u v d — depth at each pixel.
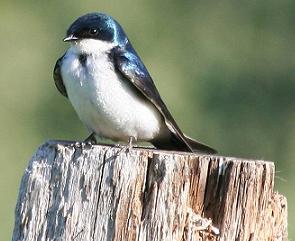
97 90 8.65
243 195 7.57
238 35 18.42
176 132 9.01
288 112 17.81
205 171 7.54
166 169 7.43
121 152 7.54
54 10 18.58
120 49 8.91
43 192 7.61
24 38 18.61
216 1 18.42
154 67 17.94
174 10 18.28
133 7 18.22
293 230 14.85
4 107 17.86
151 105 8.89
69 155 7.60
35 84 18.14
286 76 18.08
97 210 7.48
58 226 7.52
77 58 8.78
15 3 18.67
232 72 18.17
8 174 17.16
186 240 7.42
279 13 18.45
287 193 16.94
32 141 17.70
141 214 7.43
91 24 8.88
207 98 17.62
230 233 7.56
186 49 18.16
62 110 17.86
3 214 16.16
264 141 17.59
